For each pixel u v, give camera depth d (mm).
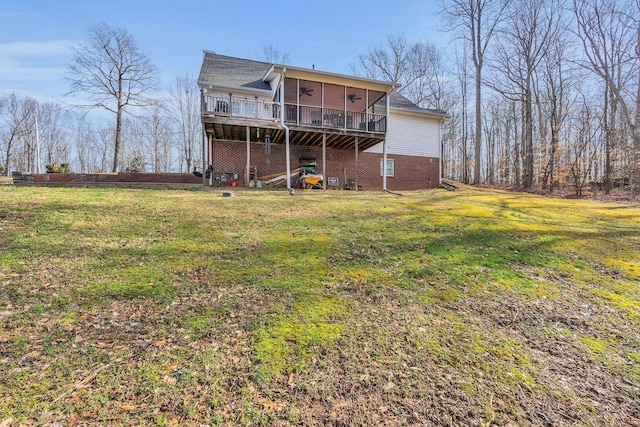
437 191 15078
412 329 2973
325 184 14844
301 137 14508
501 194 14383
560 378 2416
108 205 7031
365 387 2209
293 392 2127
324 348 2605
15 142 36906
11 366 2213
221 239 5234
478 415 2014
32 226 5242
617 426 1988
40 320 2785
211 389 2109
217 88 14117
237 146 14922
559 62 19141
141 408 1931
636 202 12969
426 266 4547
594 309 3578
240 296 3422
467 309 3434
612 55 16750
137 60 22906
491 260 4906
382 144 17516
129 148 38000
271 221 6512
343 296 3555
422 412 2018
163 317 2943
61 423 1792
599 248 5742
